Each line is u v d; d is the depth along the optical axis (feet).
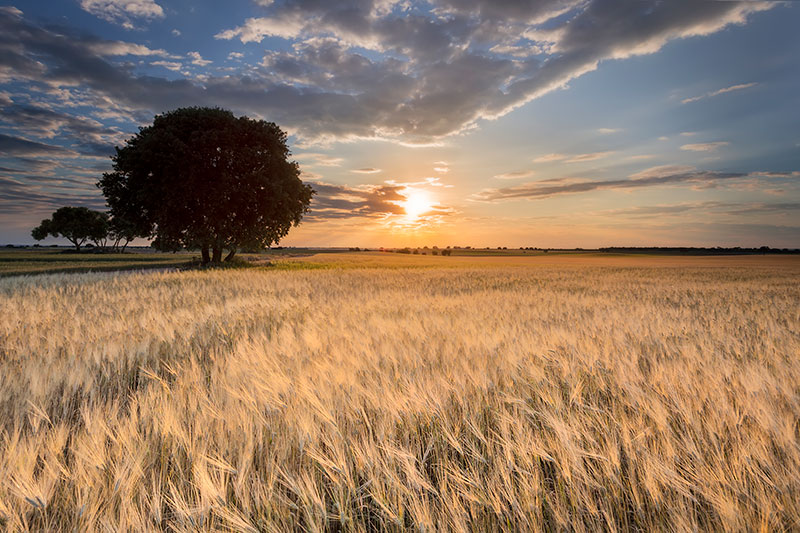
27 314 25.14
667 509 6.51
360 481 7.36
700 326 24.25
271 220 112.47
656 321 26.14
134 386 12.85
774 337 20.38
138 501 6.51
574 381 12.40
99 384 12.01
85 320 23.20
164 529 6.21
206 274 68.18
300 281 58.85
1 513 6.02
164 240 105.70
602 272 116.78
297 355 14.70
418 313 28.12
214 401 9.83
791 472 6.93
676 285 67.56
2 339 18.22
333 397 10.20
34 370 11.93
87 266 123.24
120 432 7.80
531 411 9.55
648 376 12.87
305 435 8.07
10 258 193.98
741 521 5.96
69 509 6.32
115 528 5.73
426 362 14.23
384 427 8.64
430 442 8.26
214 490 6.25
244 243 112.37
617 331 20.68
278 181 108.47
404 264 180.75
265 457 7.88
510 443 7.79
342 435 8.19
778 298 45.93
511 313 28.76
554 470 7.93
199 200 100.83
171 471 7.33
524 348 16.01
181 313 25.36
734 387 11.27
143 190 98.32
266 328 22.17
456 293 47.01
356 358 13.97
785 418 9.00
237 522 5.90
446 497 6.54
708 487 6.65
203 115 104.78
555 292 50.06
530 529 5.91
